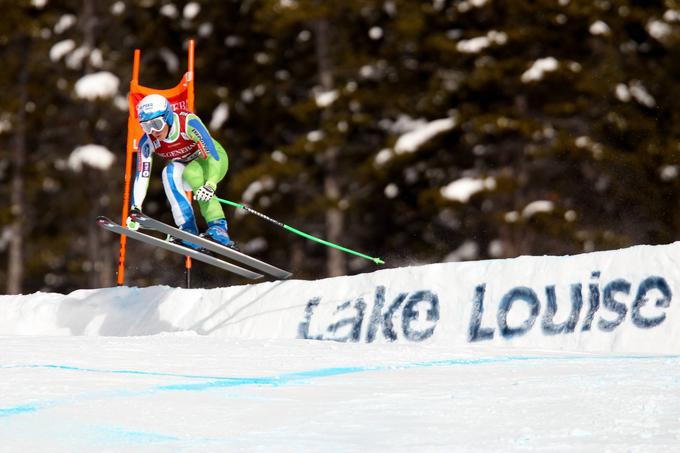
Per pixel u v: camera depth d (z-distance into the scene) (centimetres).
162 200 9019
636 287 2388
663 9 7744
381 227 8456
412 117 8056
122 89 8981
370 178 7881
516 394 1457
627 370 1734
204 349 2222
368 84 8269
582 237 7088
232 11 8944
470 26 7519
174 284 8950
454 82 7631
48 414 1338
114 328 3369
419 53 7756
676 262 2352
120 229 2677
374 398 1460
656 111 7762
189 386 1603
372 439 1152
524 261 2611
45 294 3622
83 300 3509
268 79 8700
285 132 8912
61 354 2062
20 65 9044
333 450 1096
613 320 2386
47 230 9362
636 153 7456
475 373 1770
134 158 9031
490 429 1190
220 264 2905
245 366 1889
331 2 7625
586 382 1565
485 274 2656
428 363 1964
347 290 2914
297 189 8575
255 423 1270
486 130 7188
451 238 8125
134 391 1541
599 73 7350
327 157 8100
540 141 7438
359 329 2811
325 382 1664
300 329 2941
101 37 9288
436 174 7969
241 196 8381
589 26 7138
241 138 8856
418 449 1091
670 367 1753
